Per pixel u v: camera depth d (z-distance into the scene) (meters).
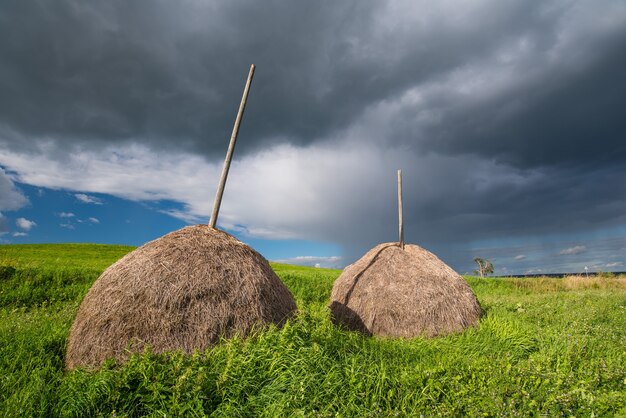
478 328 8.42
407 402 4.61
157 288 5.56
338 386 4.71
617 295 15.27
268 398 4.32
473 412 4.35
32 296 12.96
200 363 4.79
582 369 5.74
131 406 4.14
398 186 10.80
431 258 9.84
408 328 8.40
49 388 4.61
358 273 9.70
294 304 6.89
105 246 33.97
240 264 6.21
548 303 12.71
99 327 5.43
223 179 6.89
